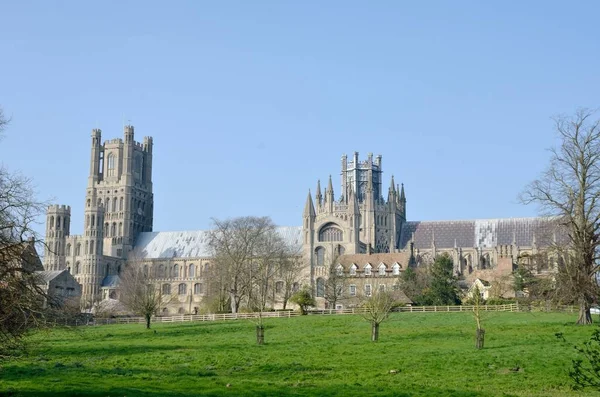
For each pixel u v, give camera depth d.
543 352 70.56
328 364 68.75
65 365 68.94
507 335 85.38
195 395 49.97
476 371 63.16
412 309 128.38
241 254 168.50
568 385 55.91
